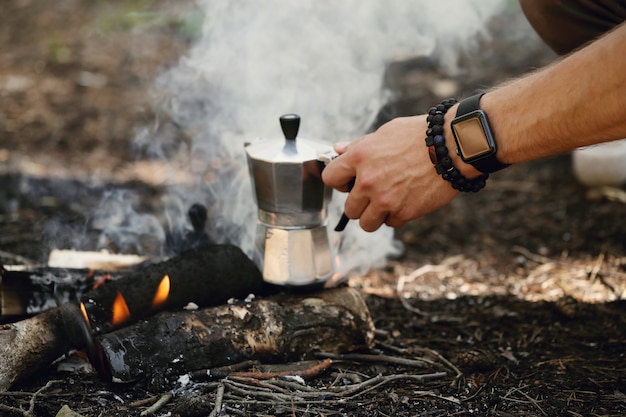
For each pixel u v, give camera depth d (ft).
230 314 6.13
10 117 13.79
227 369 5.94
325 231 6.39
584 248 9.44
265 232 6.36
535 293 8.24
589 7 7.20
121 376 5.63
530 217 10.53
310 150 6.11
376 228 6.01
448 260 9.29
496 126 5.36
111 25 18.80
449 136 5.51
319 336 6.31
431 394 5.95
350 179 5.90
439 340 7.06
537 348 6.89
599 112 4.94
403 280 8.68
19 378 5.70
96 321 6.04
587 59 4.96
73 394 5.71
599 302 7.86
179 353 5.83
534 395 6.01
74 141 12.89
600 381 6.23
